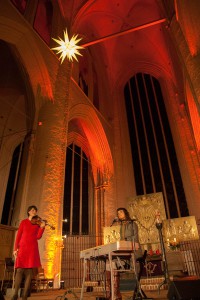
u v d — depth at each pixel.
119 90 22.64
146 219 13.13
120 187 17.38
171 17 13.37
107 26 21.17
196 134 15.73
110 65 22.55
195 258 13.20
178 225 11.91
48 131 11.25
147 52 22.56
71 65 14.06
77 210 16.91
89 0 17.17
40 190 9.86
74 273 14.36
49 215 9.54
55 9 14.95
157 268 9.69
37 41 12.09
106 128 18.55
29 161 10.74
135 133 20.36
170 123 19.22
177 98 19.05
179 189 16.67
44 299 4.85
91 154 18.42
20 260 4.00
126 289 6.46
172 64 19.56
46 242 8.99
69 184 17.59
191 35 11.24
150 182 17.81
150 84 22.30
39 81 12.18
